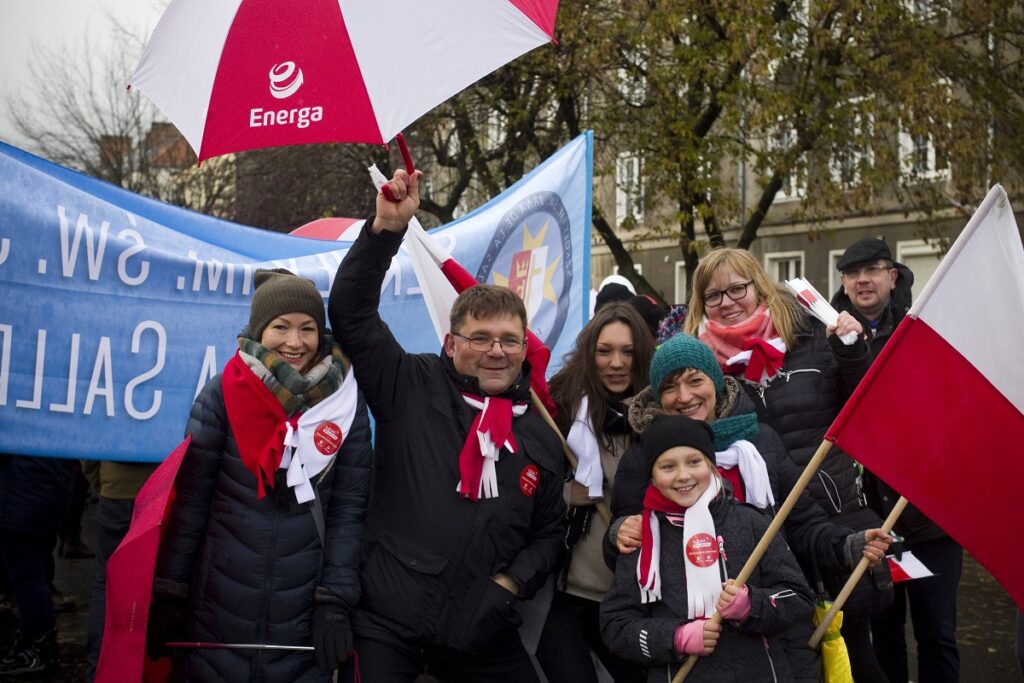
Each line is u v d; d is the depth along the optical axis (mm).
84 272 4211
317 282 4723
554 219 5434
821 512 3664
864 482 4523
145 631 2943
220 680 3121
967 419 3432
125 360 4281
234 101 2924
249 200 25812
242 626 3113
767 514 3461
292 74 2934
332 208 21938
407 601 3160
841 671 3492
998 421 3432
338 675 3240
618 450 3781
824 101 15445
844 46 15125
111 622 2957
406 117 2947
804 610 3215
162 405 4344
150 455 4309
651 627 3189
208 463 3152
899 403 3418
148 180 29844
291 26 2947
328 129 2930
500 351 3277
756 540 3289
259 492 3072
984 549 3441
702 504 3254
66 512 5477
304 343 3178
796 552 3645
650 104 15992
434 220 24156
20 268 4090
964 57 15898
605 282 6660
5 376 4059
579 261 5500
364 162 21297
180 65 2980
